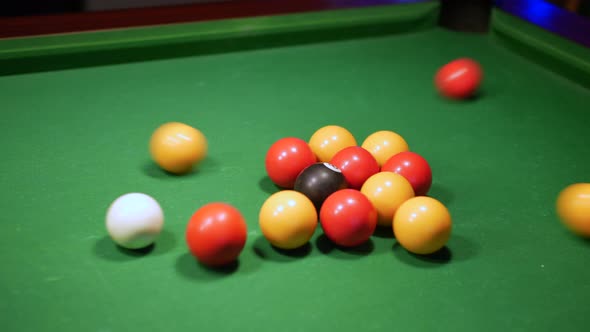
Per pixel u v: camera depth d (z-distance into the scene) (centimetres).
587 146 94
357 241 68
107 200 76
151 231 66
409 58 121
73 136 89
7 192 76
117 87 103
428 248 68
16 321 59
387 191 70
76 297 62
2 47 101
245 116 98
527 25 121
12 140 87
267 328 59
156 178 80
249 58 117
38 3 138
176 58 114
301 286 64
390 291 64
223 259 64
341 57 120
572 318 62
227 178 81
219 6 119
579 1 131
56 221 72
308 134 93
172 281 64
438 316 62
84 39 106
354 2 126
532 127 99
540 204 80
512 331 60
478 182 84
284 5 121
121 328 59
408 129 97
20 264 65
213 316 60
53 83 103
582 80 111
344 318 61
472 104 105
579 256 71
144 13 113
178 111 98
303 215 66
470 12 133
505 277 67
